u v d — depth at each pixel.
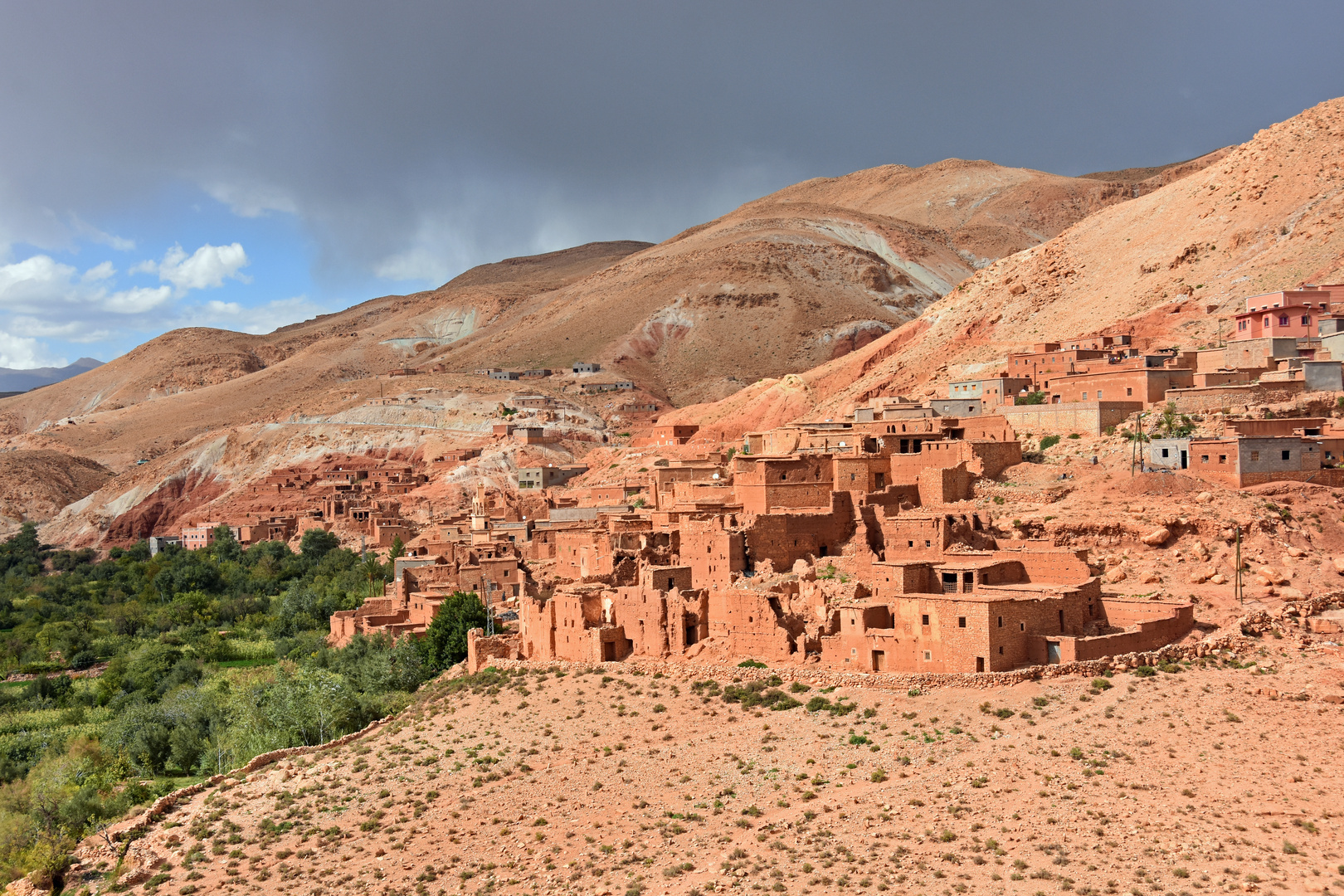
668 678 80.88
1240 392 105.75
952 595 72.50
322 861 66.50
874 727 68.06
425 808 71.00
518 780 72.38
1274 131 192.12
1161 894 49.78
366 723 94.81
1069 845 54.72
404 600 140.25
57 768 100.12
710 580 89.31
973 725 66.12
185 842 72.50
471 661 96.00
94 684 145.00
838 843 57.97
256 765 87.19
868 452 108.19
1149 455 97.38
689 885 56.53
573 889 58.41
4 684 149.75
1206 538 84.81
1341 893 48.38
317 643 142.12
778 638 78.38
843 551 89.44
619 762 71.56
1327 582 79.88
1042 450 108.62
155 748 104.06
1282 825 54.34
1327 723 62.72
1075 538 87.94
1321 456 92.81
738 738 70.88
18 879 73.75
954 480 97.75
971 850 55.34
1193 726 63.88
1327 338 115.00
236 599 190.12
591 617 88.31
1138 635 72.31
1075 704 66.69
